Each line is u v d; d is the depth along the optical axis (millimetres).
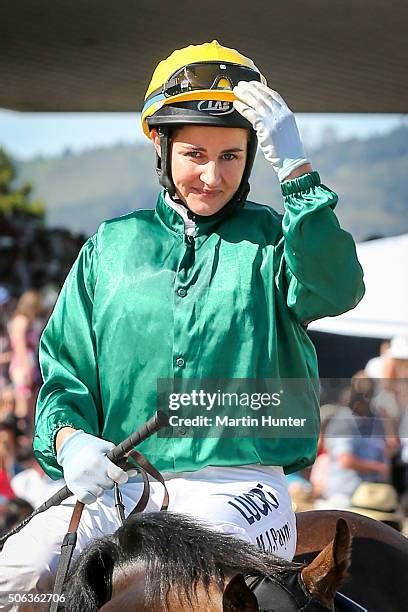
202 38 13312
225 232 5613
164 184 5590
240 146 5457
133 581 4668
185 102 5344
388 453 13586
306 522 6234
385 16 12562
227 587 3859
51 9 12508
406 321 15156
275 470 5582
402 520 13312
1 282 23594
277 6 12312
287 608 4086
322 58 14031
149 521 4664
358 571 5875
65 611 4676
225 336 5434
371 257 15734
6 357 18453
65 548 5000
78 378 5668
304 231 5125
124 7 12367
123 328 5527
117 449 5102
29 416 17203
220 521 5062
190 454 5398
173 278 5527
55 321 5762
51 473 5590
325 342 15773
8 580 5141
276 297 5539
